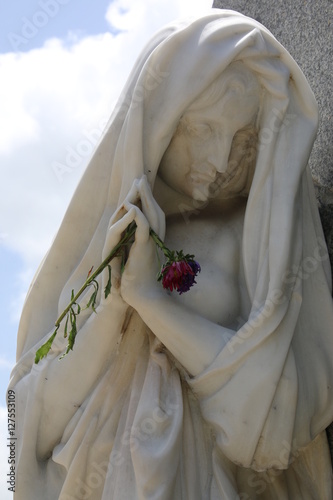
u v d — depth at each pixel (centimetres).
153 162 339
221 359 331
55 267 360
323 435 358
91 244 350
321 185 390
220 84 336
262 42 342
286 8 426
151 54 339
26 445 350
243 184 357
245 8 460
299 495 353
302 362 343
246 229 344
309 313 350
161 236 332
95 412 343
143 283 333
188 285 326
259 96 343
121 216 330
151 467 324
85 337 343
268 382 328
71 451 342
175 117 336
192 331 334
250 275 342
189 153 344
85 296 347
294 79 347
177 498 328
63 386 346
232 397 329
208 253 355
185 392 342
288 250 336
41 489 351
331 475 354
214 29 340
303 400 339
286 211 338
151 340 347
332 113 387
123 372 346
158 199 359
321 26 398
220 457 338
